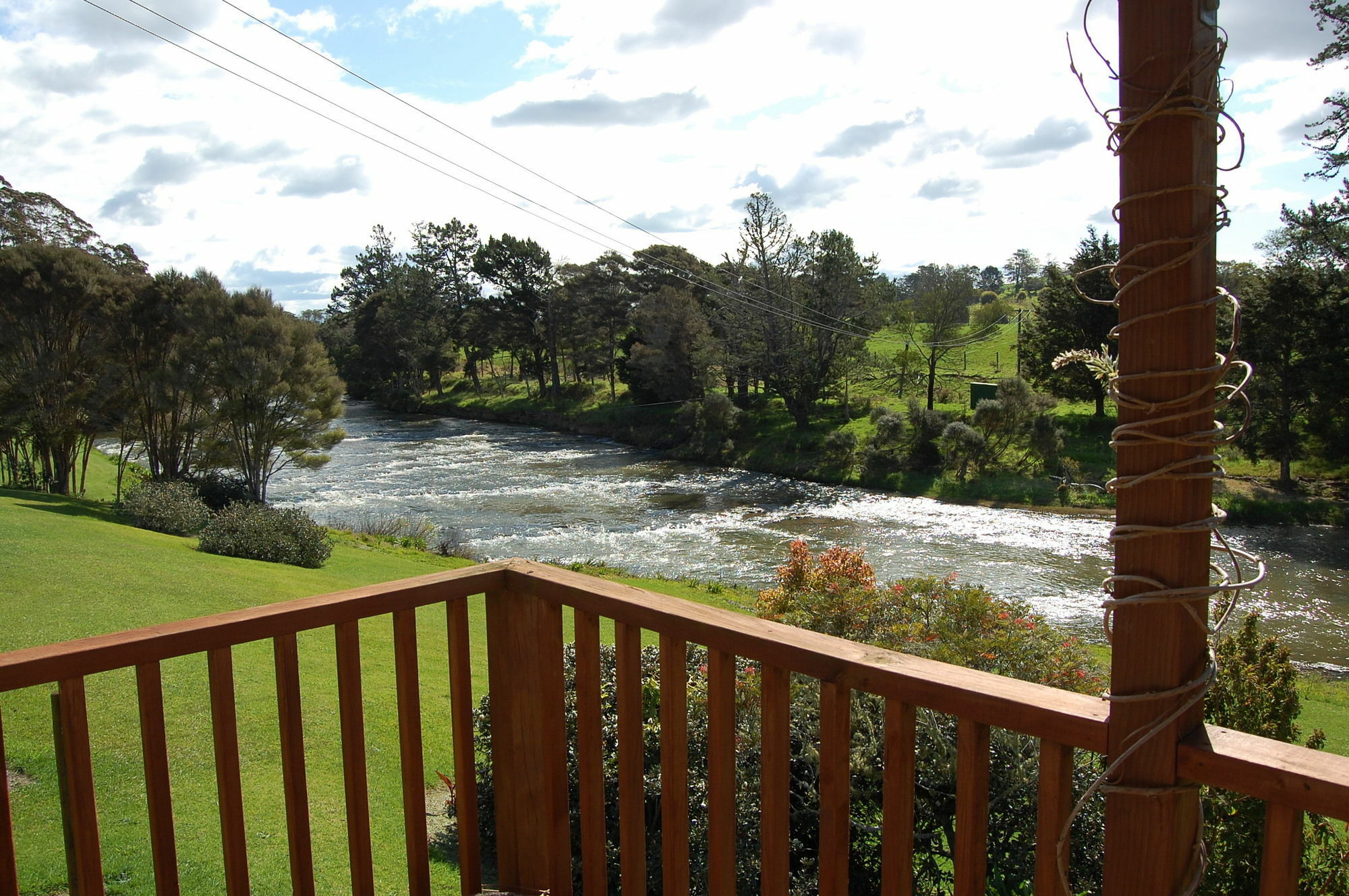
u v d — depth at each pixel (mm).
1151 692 1279
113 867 5250
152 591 14258
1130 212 1290
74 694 1750
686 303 52438
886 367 52125
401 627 2082
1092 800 4047
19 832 5602
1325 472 29766
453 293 81438
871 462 36438
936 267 49188
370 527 27547
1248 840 3746
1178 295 1253
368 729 8344
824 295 45250
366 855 2084
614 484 36594
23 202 48500
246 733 7980
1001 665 5469
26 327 31125
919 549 25156
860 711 4590
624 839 2074
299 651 11016
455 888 5438
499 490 35281
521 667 2260
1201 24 1229
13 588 13375
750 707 4531
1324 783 1130
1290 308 27031
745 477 38281
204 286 33250
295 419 33875
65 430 31844
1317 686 14312
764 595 8492
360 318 73625
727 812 1837
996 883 4266
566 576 2145
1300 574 21578
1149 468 1285
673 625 1866
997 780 4230
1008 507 30875
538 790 2275
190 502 25578
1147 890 1295
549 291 66500
